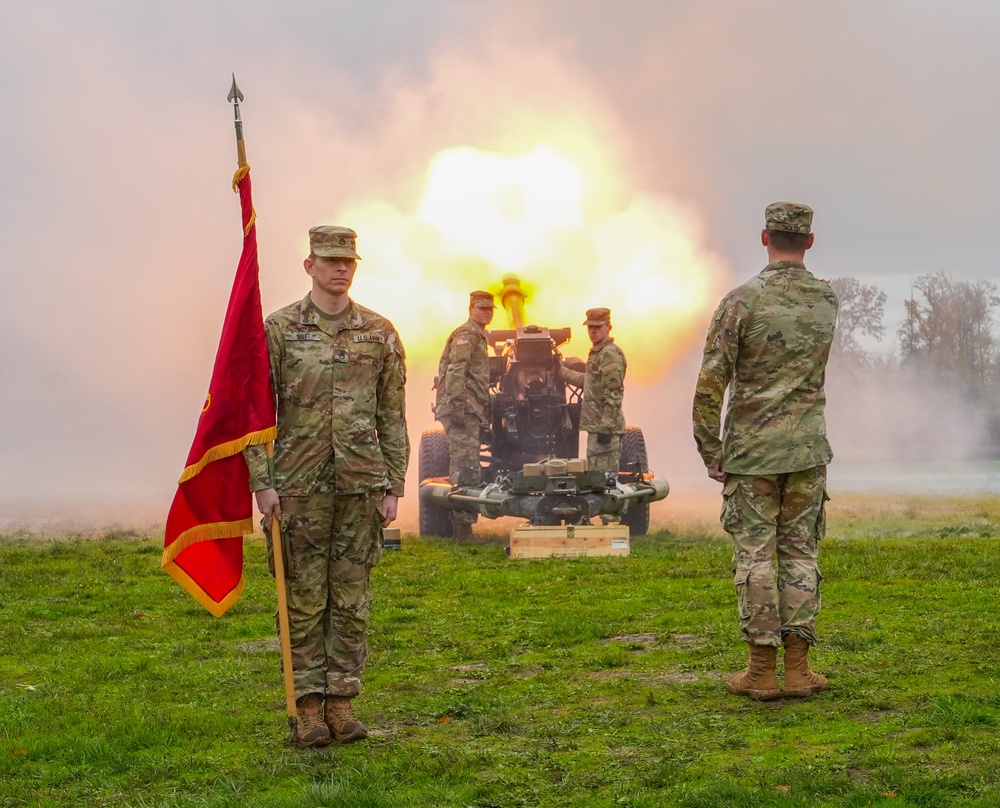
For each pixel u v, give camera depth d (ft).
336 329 19.52
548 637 27.07
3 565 42.73
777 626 20.39
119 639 28.86
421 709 20.92
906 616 26.96
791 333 20.54
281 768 17.63
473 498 52.26
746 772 16.33
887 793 14.93
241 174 19.52
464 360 53.67
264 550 46.39
